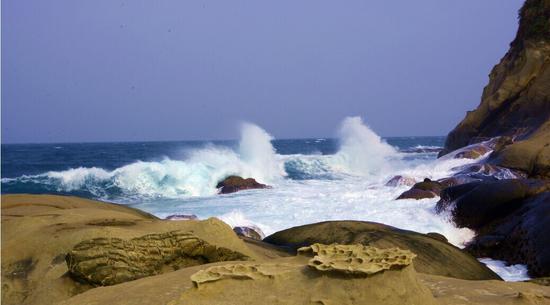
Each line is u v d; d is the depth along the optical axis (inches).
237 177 872.3
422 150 2042.3
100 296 183.2
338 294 147.9
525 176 655.8
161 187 877.8
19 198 380.8
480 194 485.1
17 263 259.3
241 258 266.2
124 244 242.1
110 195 864.9
